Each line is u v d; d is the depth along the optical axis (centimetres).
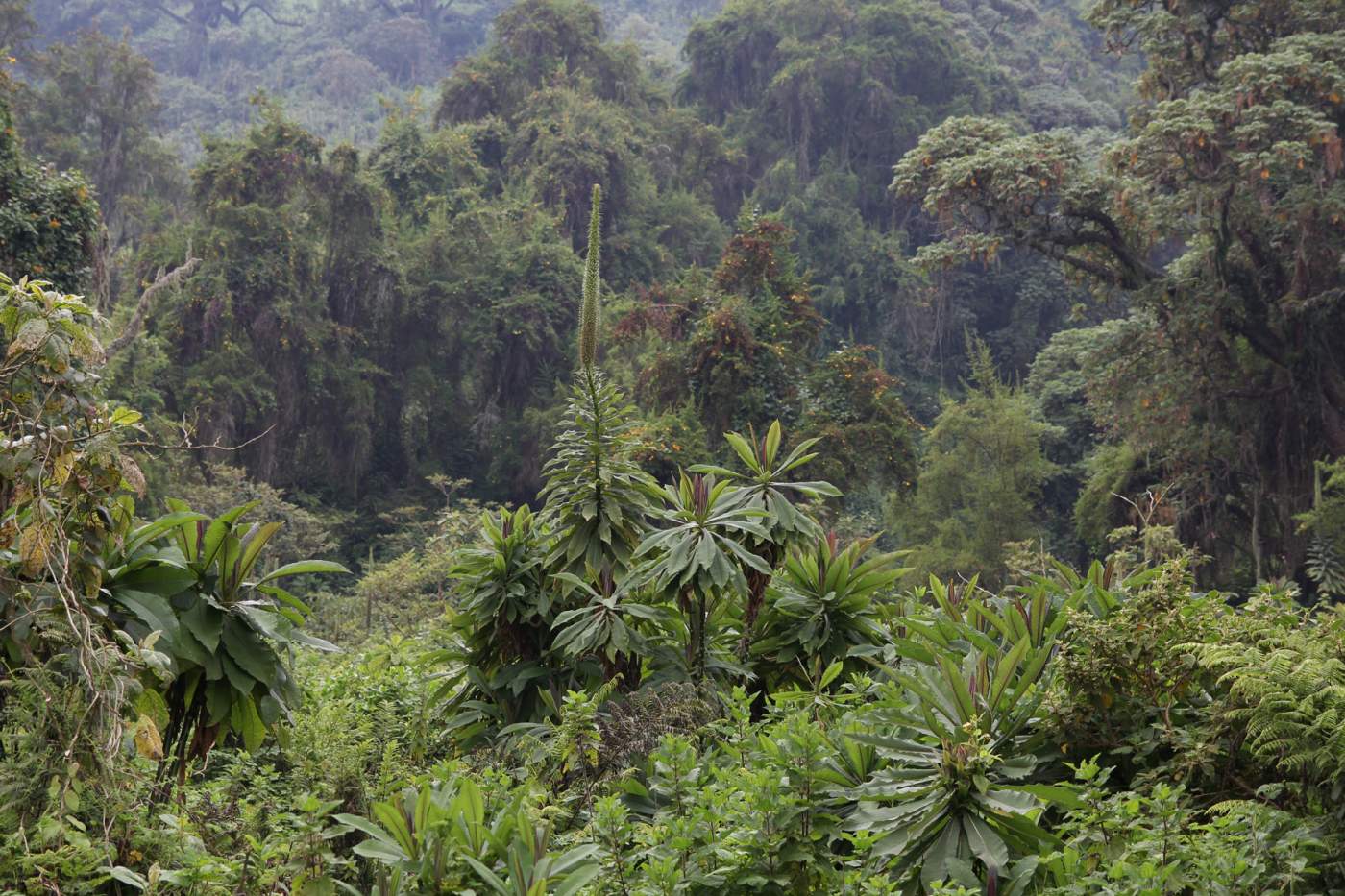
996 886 342
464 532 2053
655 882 335
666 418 2112
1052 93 6700
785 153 5850
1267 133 1978
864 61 5775
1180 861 328
